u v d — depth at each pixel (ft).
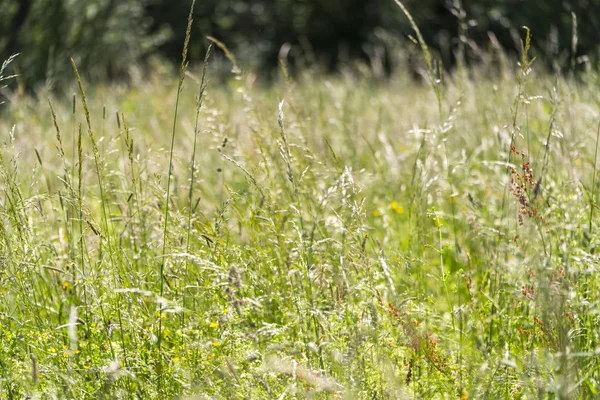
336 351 20.26
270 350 21.04
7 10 91.71
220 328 21.94
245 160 30.89
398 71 75.72
